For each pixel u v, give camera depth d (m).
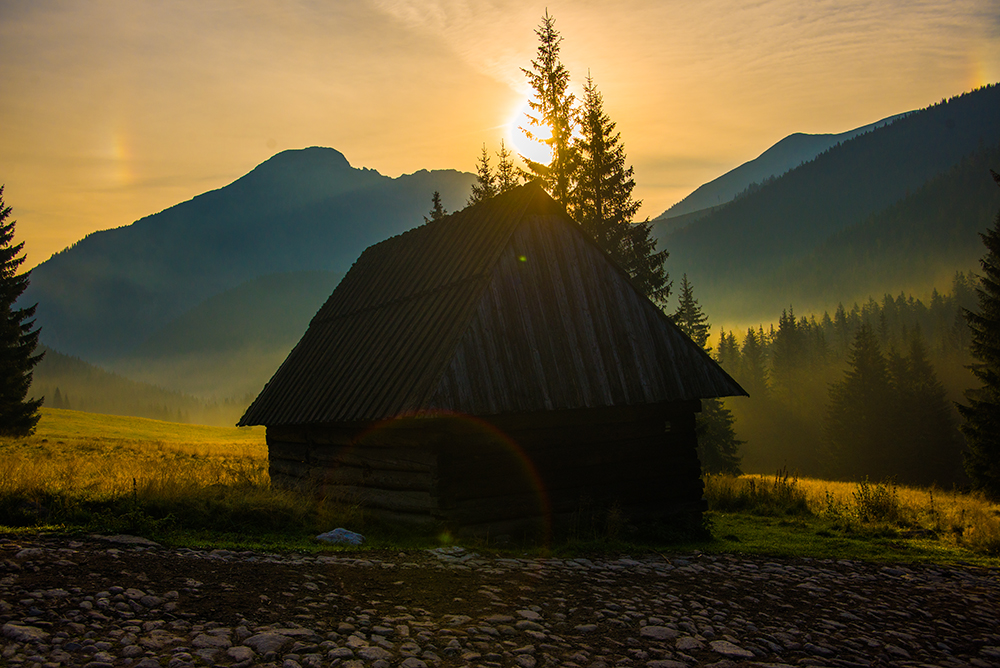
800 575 10.52
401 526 12.29
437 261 15.38
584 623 7.12
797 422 103.75
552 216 14.54
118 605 6.15
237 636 5.78
